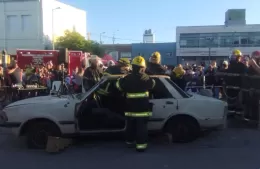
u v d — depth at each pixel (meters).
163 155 6.28
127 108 6.45
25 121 6.56
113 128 6.74
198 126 6.99
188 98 6.96
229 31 60.00
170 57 62.91
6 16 40.72
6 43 40.84
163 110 6.84
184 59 61.69
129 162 5.88
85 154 6.41
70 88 13.12
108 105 6.90
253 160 5.95
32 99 7.12
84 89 8.13
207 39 60.72
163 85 6.95
